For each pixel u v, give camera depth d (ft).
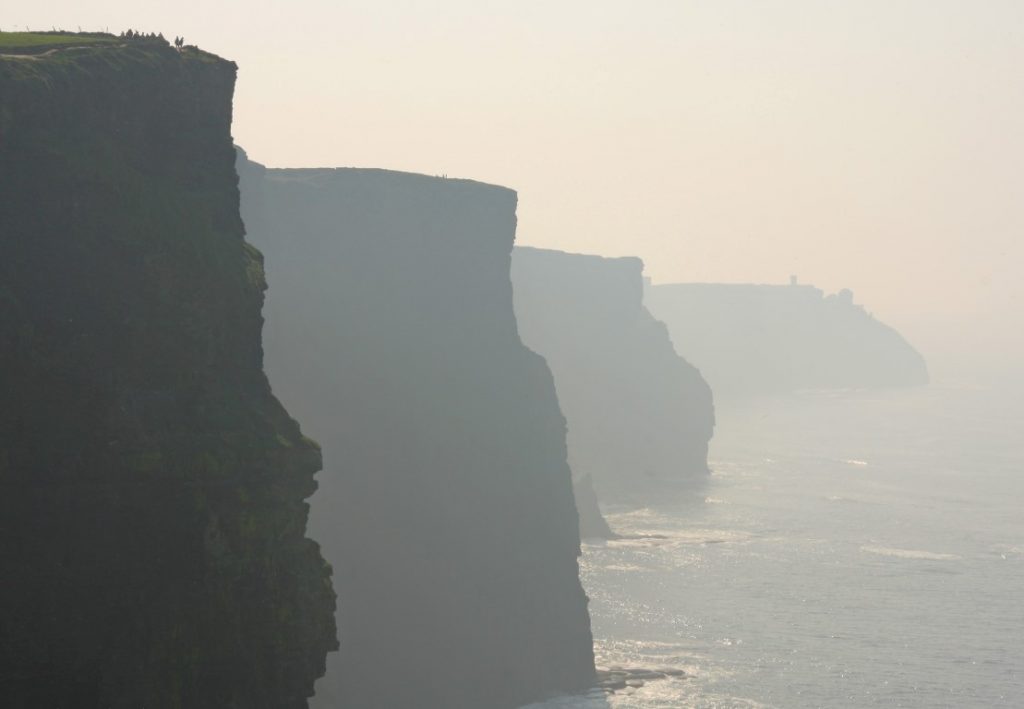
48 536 179.63
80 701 176.65
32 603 175.83
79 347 188.24
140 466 187.32
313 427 378.73
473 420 412.57
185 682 186.60
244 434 201.26
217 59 229.45
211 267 210.38
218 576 191.62
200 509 191.52
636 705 394.52
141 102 210.79
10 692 172.35
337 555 370.94
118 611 182.09
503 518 410.93
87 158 197.36
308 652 201.98
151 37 225.56
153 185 209.05
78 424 184.65
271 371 378.73
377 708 366.43
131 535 185.78
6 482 177.99
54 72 196.75
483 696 390.83
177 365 198.59
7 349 181.27
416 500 390.01
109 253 195.72
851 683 413.39
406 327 408.87
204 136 222.69
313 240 401.08
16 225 187.42
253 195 386.32
